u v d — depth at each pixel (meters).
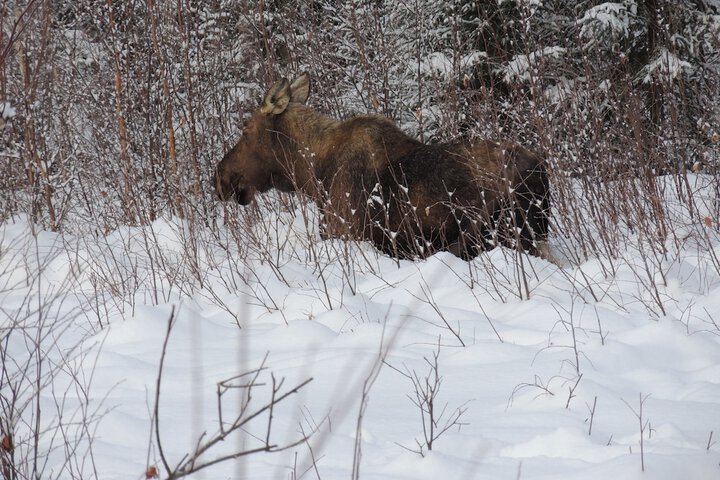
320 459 8.57
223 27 31.56
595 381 10.78
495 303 14.74
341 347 12.90
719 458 7.62
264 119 20.72
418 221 17.67
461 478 7.73
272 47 30.39
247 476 8.11
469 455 8.52
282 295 16.31
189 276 18.09
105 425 9.65
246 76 30.62
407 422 9.67
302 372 11.80
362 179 19.03
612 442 8.70
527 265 16.30
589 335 12.55
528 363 11.53
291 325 13.84
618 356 11.59
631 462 7.56
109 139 27.02
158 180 26.11
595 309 13.33
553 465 8.01
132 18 27.86
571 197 18.58
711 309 13.50
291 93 20.77
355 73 30.22
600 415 9.55
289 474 8.12
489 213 17.23
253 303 16.05
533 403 10.07
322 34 31.73
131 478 8.09
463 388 10.84
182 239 19.48
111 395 11.29
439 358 12.16
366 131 19.23
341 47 31.66
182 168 25.67
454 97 25.75
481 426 9.41
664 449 8.09
